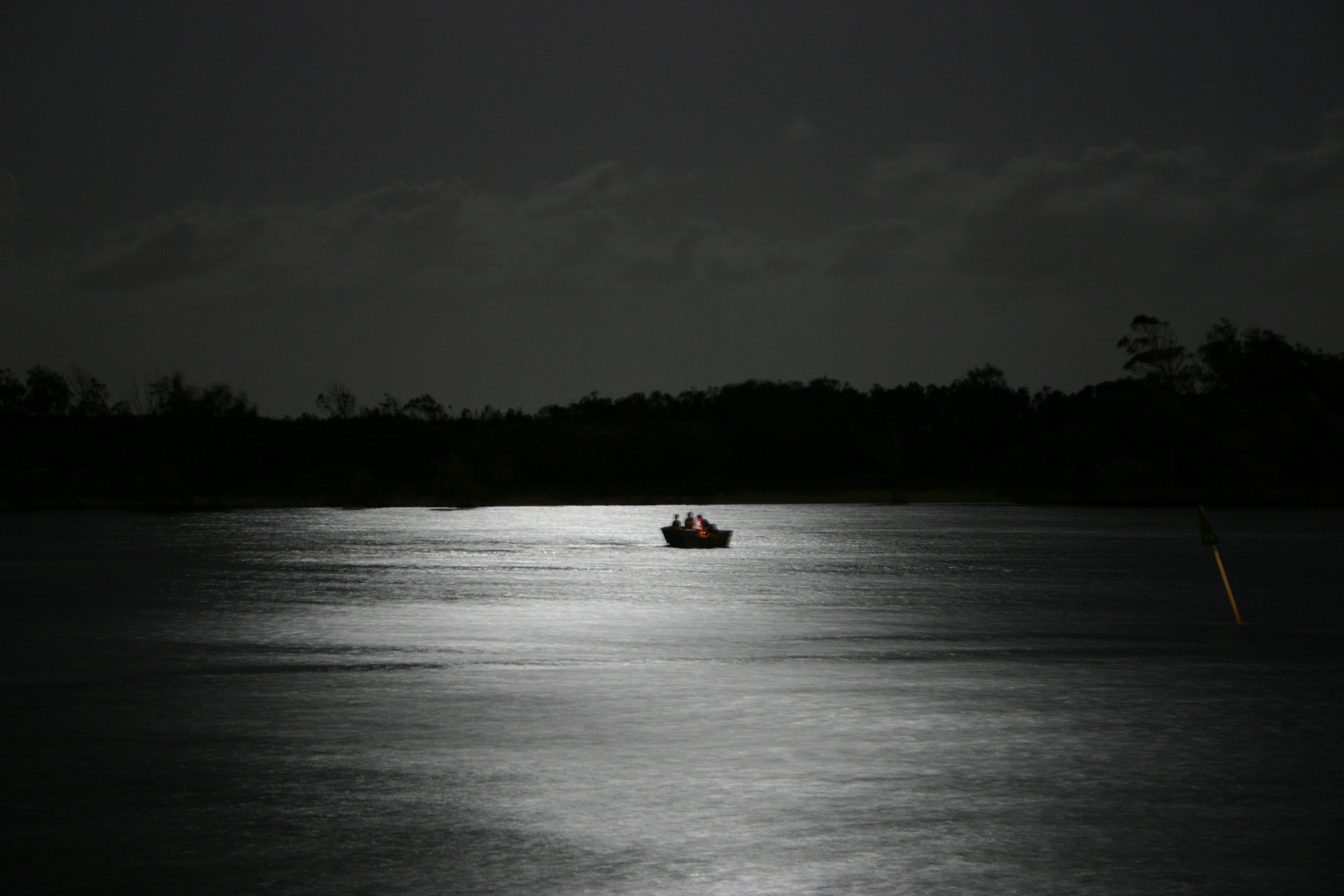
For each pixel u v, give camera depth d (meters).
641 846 12.29
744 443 182.62
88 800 14.02
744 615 34.97
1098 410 152.75
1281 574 51.47
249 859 11.88
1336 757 16.53
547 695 21.23
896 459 181.38
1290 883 11.39
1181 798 14.34
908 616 34.88
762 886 11.16
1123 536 82.81
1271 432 141.25
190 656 26.16
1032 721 18.97
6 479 130.75
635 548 69.00
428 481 167.38
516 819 13.23
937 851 12.20
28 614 34.69
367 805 13.79
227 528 90.19
